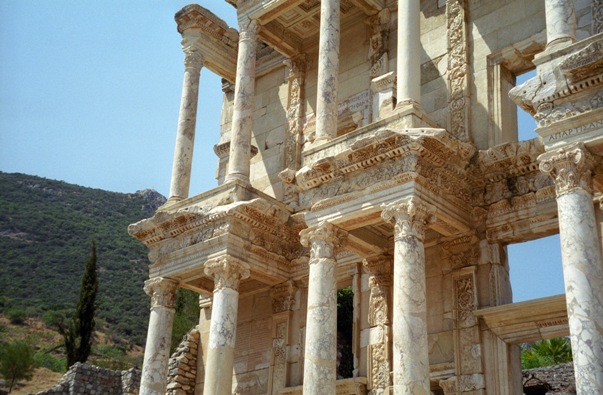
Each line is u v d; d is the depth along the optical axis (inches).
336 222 756.0
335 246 764.0
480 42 861.8
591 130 573.9
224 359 816.3
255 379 949.2
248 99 951.0
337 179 767.1
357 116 962.1
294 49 1079.0
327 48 873.5
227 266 847.1
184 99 1029.8
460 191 767.7
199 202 921.5
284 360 921.5
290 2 959.0
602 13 748.0
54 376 2753.4
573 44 595.8
